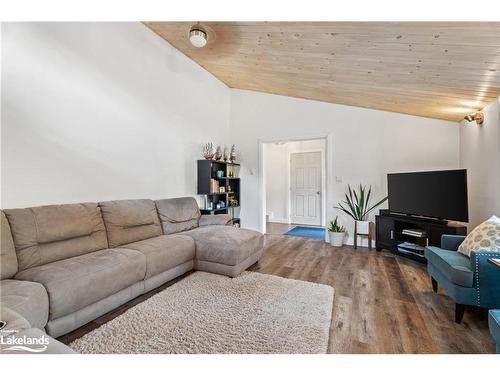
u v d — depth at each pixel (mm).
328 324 1878
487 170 2918
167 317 1957
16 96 2156
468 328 1854
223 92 5309
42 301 1532
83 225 2318
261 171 5309
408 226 3709
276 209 7230
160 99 3703
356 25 2057
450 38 1895
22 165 2201
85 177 2715
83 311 1808
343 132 4531
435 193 3213
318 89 4012
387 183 4000
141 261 2232
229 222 3938
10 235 1848
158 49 3660
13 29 2135
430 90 2895
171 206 3451
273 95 5141
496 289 1814
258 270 3074
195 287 2508
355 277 2859
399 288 2564
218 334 1746
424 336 1756
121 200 2918
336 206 4590
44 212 2092
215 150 5020
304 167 6816
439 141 3895
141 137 3400
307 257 3641
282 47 2859
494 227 2105
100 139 2869
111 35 2984
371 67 2732
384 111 4234
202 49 3637
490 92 2611
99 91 2855
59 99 2473
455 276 1913
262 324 1870
